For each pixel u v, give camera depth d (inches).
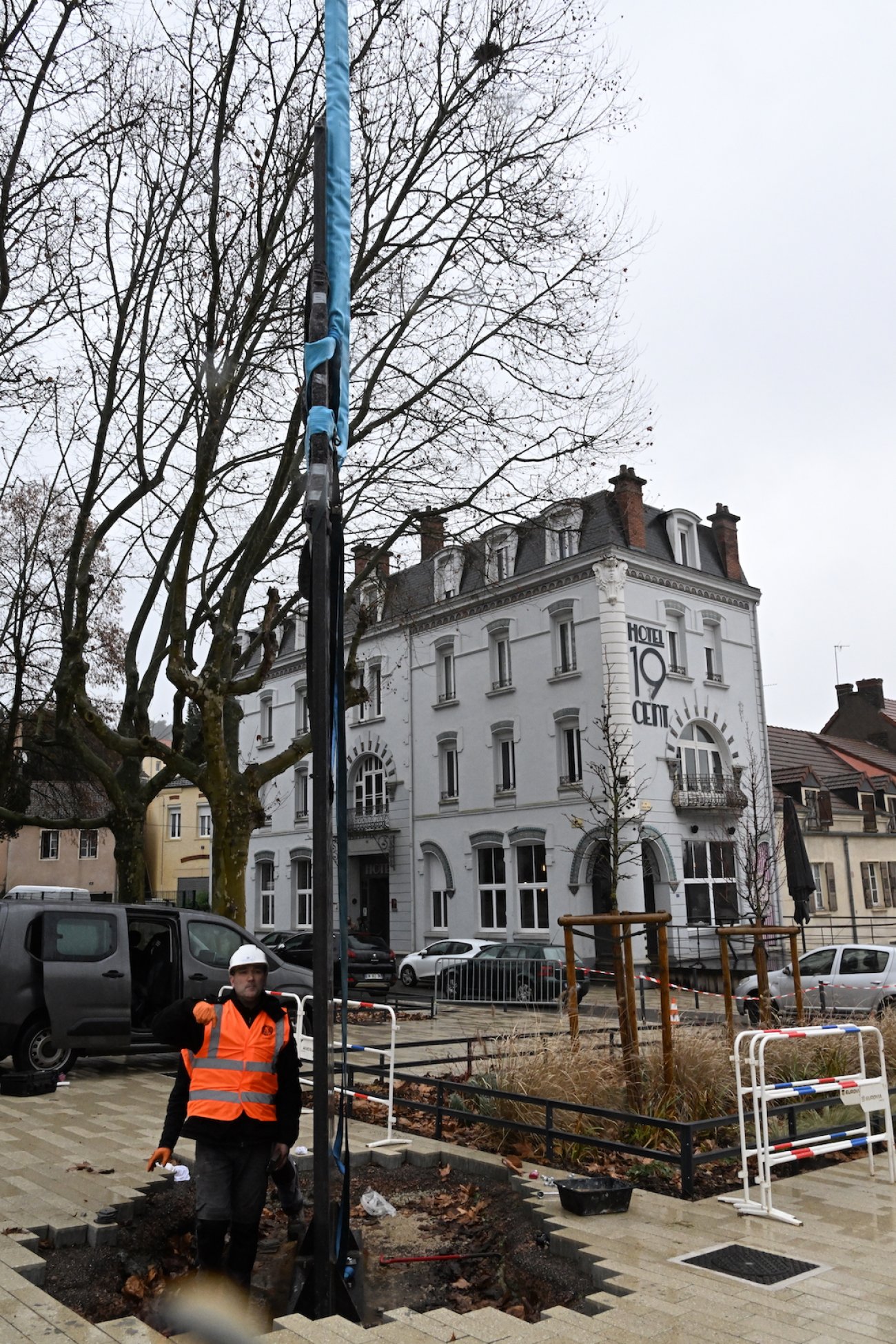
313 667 192.7
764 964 422.9
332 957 185.6
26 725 987.3
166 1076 453.1
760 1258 211.0
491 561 738.2
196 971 474.0
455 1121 347.3
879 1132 329.1
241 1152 189.8
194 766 676.7
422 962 1061.1
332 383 208.8
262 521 624.1
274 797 1617.9
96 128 518.6
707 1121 264.1
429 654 1342.3
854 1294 190.1
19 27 457.4
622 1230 231.0
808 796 1407.5
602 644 1107.9
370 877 1438.2
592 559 1127.0
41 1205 237.8
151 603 737.0
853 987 662.5
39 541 940.6
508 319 634.2
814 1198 259.8
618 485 1169.4
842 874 1408.7
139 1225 234.8
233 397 571.5
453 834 1272.1
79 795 1389.0
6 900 434.0
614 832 971.3
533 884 1167.6
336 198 211.8
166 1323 182.9
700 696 1188.5
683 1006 825.5
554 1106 289.6
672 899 1094.4
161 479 627.8
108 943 437.4
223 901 634.8
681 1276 199.9
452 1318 176.4
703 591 1219.2
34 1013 420.2
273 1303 195.0
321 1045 183.3
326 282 207.9
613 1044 359.6
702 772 1184.8
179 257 585.0
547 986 775.7
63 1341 160.7
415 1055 511.2
